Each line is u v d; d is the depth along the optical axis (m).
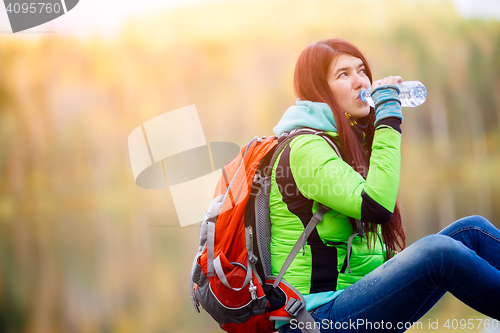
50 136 22.67
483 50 21.78
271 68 25.70
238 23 26.84
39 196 20.94
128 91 25.00
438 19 22.28
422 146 20.61
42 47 22.91
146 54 25.86
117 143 23.52
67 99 23.20
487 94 21.33
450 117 21.17
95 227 10.85
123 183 21.52
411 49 22.00
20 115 22.42
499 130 21.06
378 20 23.02
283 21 26.45
